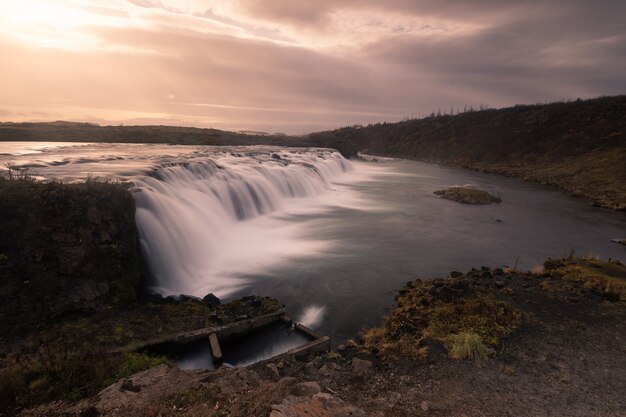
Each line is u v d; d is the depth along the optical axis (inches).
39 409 220.8
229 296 605.6
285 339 469.1
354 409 243.9
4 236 433.1
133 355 347.6
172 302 515.8
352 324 515.5
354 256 818.2
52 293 439.2
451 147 3636.8
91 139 2143.2
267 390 256.8
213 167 1176.2
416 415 266.4
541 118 3216.0
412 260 803.4
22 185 482.0
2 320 398.0
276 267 739.4
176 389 246.7
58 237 463.5
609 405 285.4
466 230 1077.1
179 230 713.6
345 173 2472.9
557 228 1119.0
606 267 641.0
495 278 593.9
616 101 2972.4
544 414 271.9
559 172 2209.6
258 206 1163.9
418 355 356.5
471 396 292.4
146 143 2271.2
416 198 1583.4
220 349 423.2
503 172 2506.2
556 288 539.2
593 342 390.3
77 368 269.3
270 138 3127.5
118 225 538.3
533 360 350.9
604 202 1471.5
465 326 411.5
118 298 491.8
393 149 4325.8
